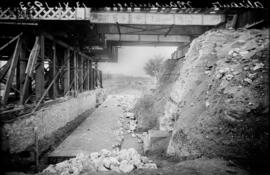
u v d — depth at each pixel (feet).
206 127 17.38
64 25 26.78
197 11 32.07
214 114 17.74
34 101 24.44
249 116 15.76
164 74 42.96
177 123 21.65
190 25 33.53
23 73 22.99
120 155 17.89
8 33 23.44
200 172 13.41
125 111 52.11
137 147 27.20
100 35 39.52
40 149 22.66
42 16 22.99
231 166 14.02
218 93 19.15
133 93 106.01
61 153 23.97
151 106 40.01
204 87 21.62
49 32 27.12
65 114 33.01
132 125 38.04
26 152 20.11
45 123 25.14
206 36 27.37
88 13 23.79
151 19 32.04
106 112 52.90
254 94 16.83
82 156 18.94
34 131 21.81
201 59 24.72
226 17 32.78
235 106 16.67
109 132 34.35
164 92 38.96
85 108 47.80
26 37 23.90
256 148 14.33
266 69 18.25
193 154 16.96
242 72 19.20
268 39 22.36
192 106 21.17
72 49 38.40
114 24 33.24
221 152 15.52
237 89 17.90
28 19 22.43
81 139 30.37
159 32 38.04
